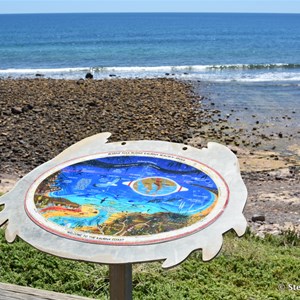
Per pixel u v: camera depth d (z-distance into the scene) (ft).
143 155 15.52
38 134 56.18
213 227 11.89
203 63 146.51
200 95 81.92
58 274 20.17
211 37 281.33
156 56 165.78
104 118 63.57
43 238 11.91
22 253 21.36
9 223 12.65
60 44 220.02
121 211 12.72
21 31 353.10
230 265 22.72
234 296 19.48
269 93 86.17
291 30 371.35
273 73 117.19
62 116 64.08
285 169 46.73
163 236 11.67
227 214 12.37
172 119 64.28
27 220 12.63
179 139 55.83
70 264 21.02
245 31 355.56
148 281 20.07
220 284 20.53
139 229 11.96
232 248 24.66
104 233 11.89
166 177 14.23
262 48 200.13
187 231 11.80
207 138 56.59
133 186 13.85
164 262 10.94
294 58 163.53
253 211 36.73
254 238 28.48
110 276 12.96
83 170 14.85
